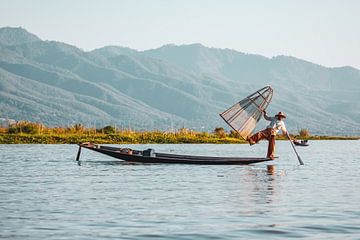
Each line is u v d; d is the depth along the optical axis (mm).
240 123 39250
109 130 84750
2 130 80562
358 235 16344
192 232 16625
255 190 25562
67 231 16609
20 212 19375
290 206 20969
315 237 16109
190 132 90188
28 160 43281
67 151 55969
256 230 16906
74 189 25594
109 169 35906
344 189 26109
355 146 89938
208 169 36406
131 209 20156
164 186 26891
